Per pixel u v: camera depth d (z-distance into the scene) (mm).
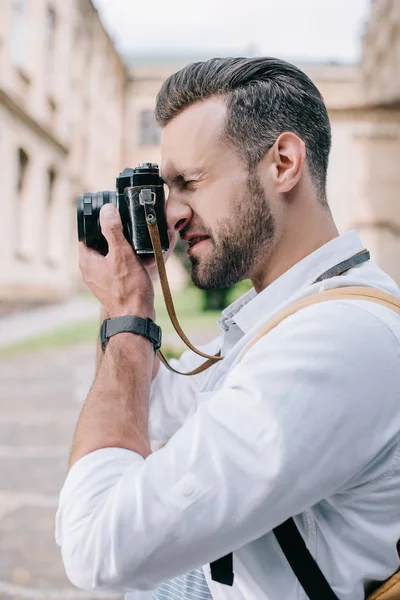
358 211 26031
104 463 750
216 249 885
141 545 681
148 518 683
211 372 1044
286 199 883
